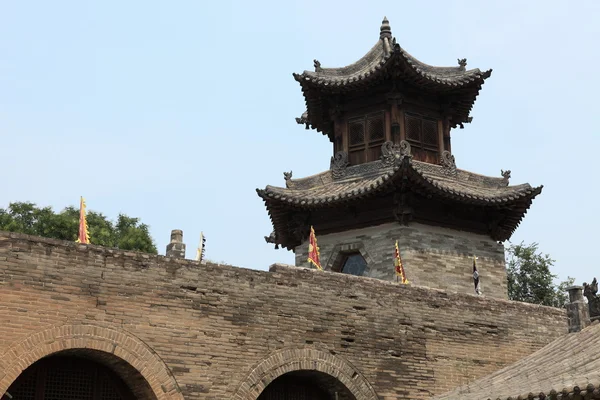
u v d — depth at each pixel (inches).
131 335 1051.3
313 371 1206.9
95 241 2405.3
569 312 1309.1
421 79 1733.5
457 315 1380.4
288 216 1748.3
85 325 1018.1
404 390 1279.5
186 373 1082.1
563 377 1040.2
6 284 973.2
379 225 1642.5
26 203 2433.6
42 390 1056.2
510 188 1722.4
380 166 1712.6
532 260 2640.3
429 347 1328.7
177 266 1112.8
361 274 1653.5
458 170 1771.7
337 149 1809.8
